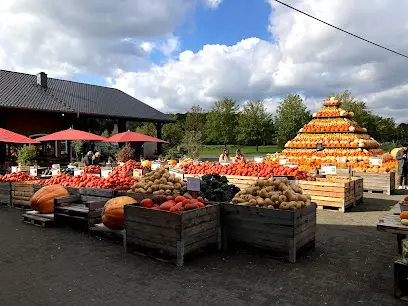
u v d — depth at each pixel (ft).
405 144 46.83
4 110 83.20
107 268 17.01
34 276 16.05
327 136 61.00
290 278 15.52
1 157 76.95
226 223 19.74
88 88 119.85
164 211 17.76
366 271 16.31
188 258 17.87
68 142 98.48
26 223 27.25
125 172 35.55
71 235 23.50
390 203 35.53
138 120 111.14
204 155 144.46
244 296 13.74
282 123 176.86
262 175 36.96
